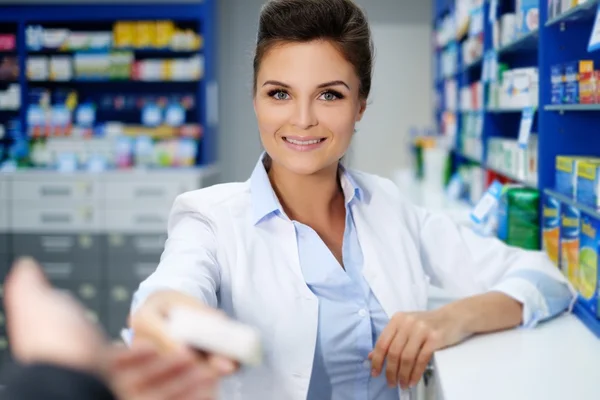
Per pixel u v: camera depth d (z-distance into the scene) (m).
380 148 8.02
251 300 1.46
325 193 1.60
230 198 1.56
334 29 1.41
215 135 6.89
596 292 1.68
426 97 7.92
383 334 1.46
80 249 5.57
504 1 3.32
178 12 5.96
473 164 4.60
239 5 7.55
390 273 1.62
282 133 1.46
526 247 2.40
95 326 0.46
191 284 1.19
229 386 1.48
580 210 1.91
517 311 1.61
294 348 1.46
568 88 2.17
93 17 5.93
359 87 1.50
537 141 2.42
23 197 5.55
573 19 2.16
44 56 6.25
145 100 6.23
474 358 1.41
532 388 1.25
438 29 6.70
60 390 0.38
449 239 1.80
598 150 2.33
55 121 6.00
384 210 1.70
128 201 5.54
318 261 1.54
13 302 0.47
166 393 0.51
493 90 3.52
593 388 1.25
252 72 1.55
